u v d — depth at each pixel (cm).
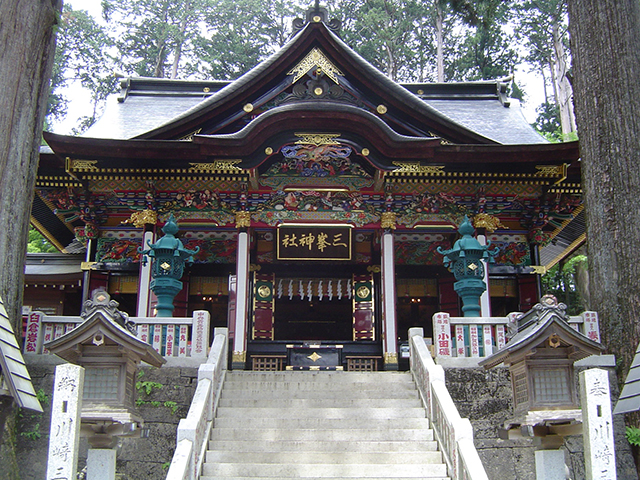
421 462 955
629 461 1105
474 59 3925
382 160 1641
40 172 1756
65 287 2100
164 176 1733
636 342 1198
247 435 1026
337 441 1002
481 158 1680
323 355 1712
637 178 1295
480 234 1783
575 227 2214
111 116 2147
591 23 1406
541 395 802
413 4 3938
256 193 1775
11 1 1144
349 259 1780
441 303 1958
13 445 1036
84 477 969
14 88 1128
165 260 1378
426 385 1102
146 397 1120
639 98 1334
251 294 1827
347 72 1755
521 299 1867
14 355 812
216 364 1140
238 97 1747
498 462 1076
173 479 803
